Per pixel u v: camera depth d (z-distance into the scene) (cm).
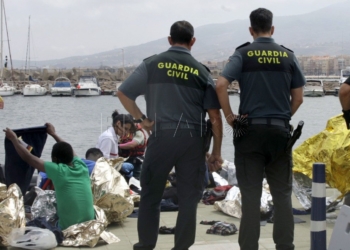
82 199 667
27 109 4625
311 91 6938
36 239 609
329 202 805
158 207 541
